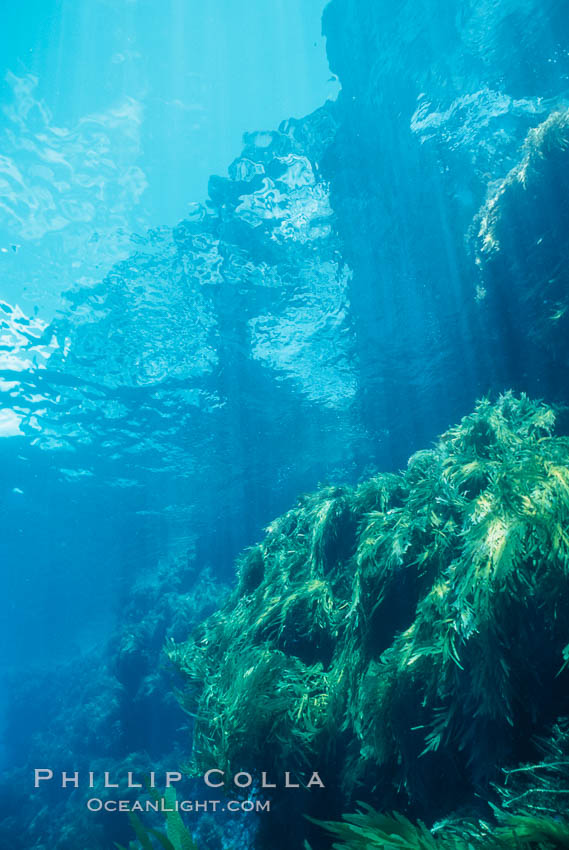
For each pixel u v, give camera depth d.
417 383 16.44
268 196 14.08
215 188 14.59
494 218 7.68
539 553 1.96
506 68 9.90
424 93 10.95
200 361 17.92
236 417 21.17
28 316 16.75
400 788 2.23
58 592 40.66
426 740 2.05
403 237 12.52
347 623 2.97
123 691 17.48
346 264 14.34
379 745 2.27
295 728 2.65
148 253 14.84
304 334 16.67
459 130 10.09
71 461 24.12
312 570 3.71
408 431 19.08
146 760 15.01
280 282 15.12
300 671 2.99
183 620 17.91
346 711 2.62
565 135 6.18
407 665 2.20
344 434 22.19
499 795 1.78
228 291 15.43
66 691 29.55
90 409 20.34
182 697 3.89
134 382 18.78
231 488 27.48
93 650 33.03
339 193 13.45
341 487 4.59
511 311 7.88
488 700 1.86
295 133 14.54
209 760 2.96
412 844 0.90
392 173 12.12
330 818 2.50
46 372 18.20
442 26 9.82
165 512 29.89
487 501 2.36
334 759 2.61
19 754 29.08
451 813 1.89
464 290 10.40
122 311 15.87
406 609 2.66
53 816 17.58
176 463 24.83
